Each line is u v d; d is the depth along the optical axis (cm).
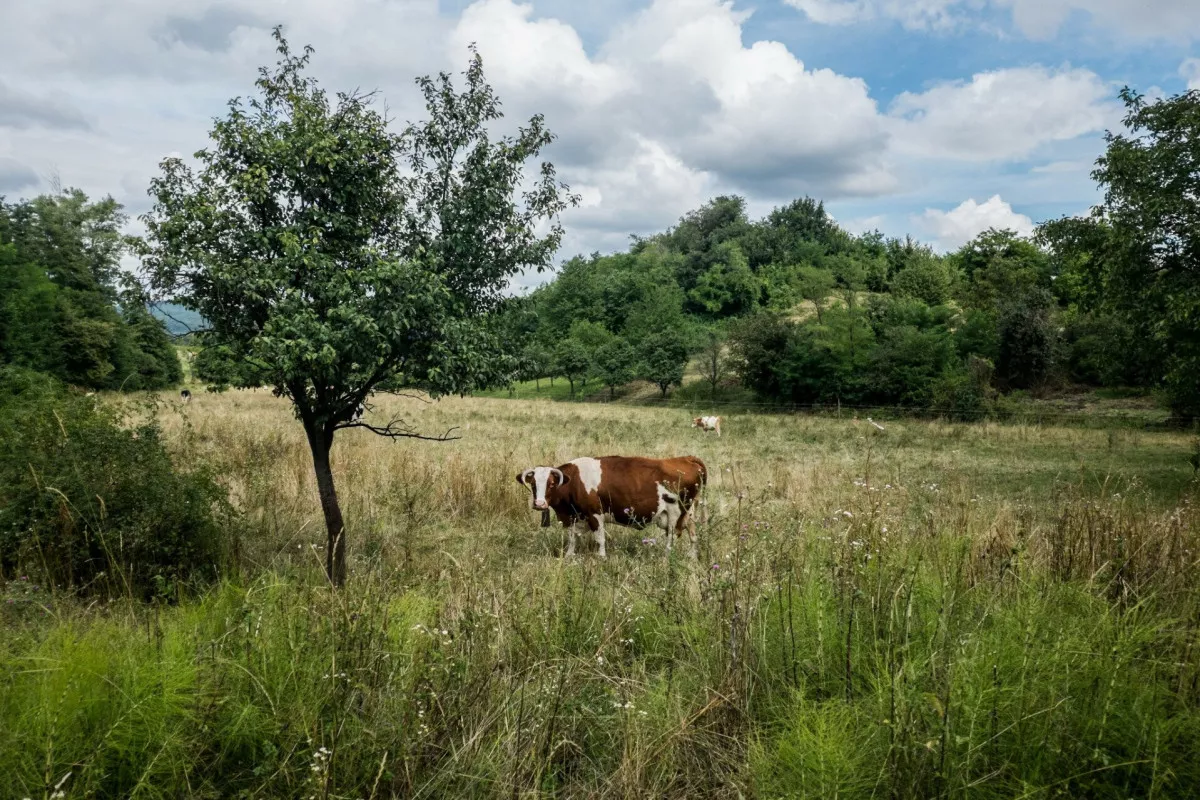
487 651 400
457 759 309
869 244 10181
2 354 2648
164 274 610
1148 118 1344
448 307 657
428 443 1720
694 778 329
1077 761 298
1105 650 350
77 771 281
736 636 397
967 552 543
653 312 6812
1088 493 872
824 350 4016
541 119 691
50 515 593
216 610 447
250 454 1302
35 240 4234
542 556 838
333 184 632
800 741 296
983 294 5350
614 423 2703
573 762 343
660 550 688
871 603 417
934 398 3372
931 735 291
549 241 712
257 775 296
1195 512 621
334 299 598
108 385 3594
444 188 685
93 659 335
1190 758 300
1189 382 1339
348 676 344
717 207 11262
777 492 1169
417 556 768
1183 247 1299
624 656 456
